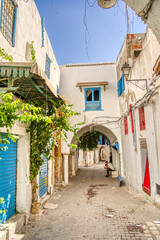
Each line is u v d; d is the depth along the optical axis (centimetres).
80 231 530
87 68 1545
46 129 647
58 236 500
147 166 802
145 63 789
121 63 1324
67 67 1560
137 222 575
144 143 837
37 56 860
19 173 620
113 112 1459
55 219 631
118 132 1433
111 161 2262
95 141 2544
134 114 976
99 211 708
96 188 1175
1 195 512
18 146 629
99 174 1875
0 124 364
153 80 680
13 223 513
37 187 694
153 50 694
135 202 801
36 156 664
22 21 664
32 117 375
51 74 1194
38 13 876
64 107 649
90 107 1480
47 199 855
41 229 548
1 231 452
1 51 475
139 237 478
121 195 955
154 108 706
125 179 1255
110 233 509
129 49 1163
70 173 1728
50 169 954
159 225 539
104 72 1523
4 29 529
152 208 690
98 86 1498
